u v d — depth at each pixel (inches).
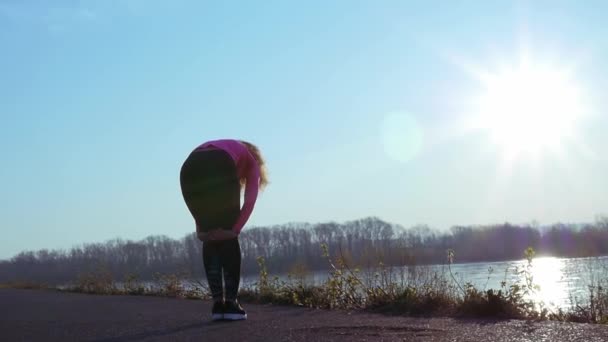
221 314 244.8
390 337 192.1
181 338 201.5
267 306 328.2
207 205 237.0
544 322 222.7
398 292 298.2
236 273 244.8
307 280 344.5
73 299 431.5
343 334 199.9
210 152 237.1
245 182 246.7
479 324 219.6
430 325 217.9
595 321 240.4
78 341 206.1
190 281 459.2
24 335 227.5
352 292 322.0
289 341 188.7
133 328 235.0
